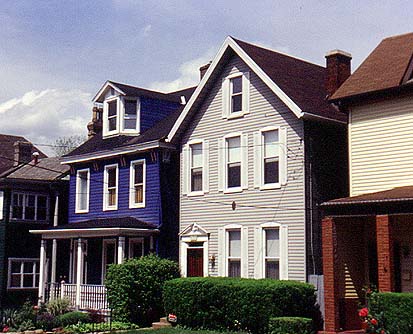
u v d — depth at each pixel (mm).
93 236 27891
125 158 30109
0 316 26203
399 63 22625
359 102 22094
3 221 34250
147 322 24750
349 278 20906
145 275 24859
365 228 21672
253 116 24766
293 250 22703
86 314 25469
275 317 19766
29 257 34844
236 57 25734
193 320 22547
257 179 24297
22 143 39688
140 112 31016
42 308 27594
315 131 23328
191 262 26734
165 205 28031
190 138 27359
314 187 22859
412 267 20125
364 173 21781
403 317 16812
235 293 21156
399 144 20953
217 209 25750
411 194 18250
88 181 32312
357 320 20672
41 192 35750
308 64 27781
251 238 24266
